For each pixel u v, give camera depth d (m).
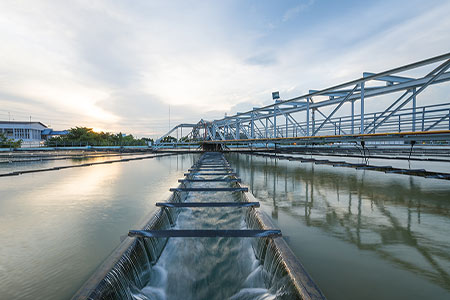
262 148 46.38
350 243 4.70
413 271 3.70
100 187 11.05
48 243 4.87
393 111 13.54
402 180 12.08
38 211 7.14
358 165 17.53
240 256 4.96
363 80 15.12
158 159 31.45
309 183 11.47
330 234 5.16
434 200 8.07
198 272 4.40
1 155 34.09
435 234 5.14
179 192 9.61
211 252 5.07
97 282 2.94
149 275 4.32
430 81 11.77
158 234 4.53
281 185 11.02
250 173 15.31
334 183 11.41
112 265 3.34
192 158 33.25
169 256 4.91
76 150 53.69
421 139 11.75
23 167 20.45
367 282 3.43
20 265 4.01
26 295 3.22
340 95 23.41
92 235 5.30
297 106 31.02
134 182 12.45
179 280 4.17
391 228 5.52
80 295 2.71
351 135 15.08
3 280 3.57
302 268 3.29
